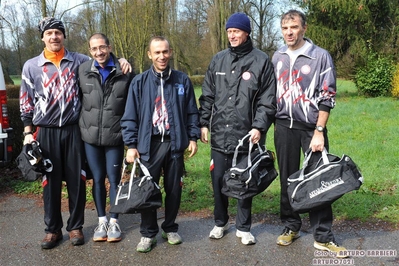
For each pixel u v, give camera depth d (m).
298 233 4.12
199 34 31.20
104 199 4.19
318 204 3.51
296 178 3.66
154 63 3.81
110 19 12.42
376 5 18.80
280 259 3.70
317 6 18.67
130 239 4.19
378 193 5.34
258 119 3.73
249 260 3.69
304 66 3.67
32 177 3.77
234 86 3.82
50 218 4.00
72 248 4.00
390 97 18.09
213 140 3.97
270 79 3.80
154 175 3.86
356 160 6.98
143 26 13.73
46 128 3.91
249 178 3.66
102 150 4.09
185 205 5.16
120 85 3.94
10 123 7.01
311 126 3.76
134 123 3.82
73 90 3.93
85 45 15.27
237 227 4.04
